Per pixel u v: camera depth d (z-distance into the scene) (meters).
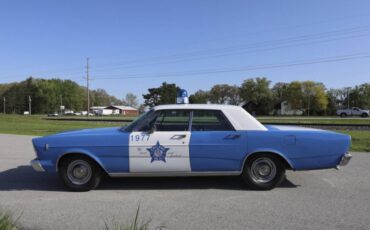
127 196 6.82
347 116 78.88
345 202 6.33
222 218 5.54
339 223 5.29
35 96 151.00
